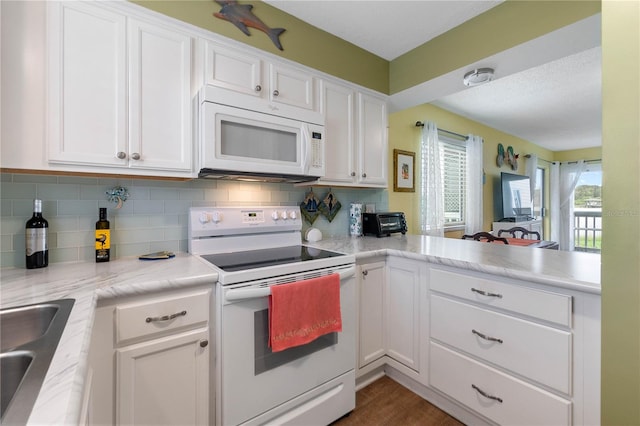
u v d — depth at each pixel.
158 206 1.63
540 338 1.22
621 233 0.89
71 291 0.98
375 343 1.83
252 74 1.65
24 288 1.01
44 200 1.35
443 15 1.83
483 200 4.30
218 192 1.83
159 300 1.10
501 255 1.63
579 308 1.12
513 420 1.30
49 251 1.36
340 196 2.48
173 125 1.41
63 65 1.16
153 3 1.36
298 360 1.39
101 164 1.24
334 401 1.51
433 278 1.62
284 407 1.34
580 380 1.12
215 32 1.53
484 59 1.80
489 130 4.42
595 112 3.72
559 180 6.38
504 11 1.70
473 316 1.45
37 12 1.12
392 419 1.57
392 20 1.87
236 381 1.21
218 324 1.21
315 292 1.39
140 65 1.33
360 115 2.18
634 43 0.85
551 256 1.60
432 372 1.64
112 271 1.24
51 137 1.14
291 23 1.82
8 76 1.07
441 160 3.59
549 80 2.82
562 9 1.49
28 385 0.47
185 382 1.15
